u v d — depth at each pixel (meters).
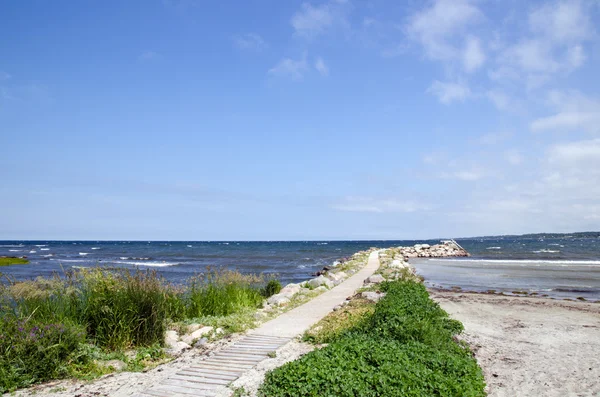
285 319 11.63
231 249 100.31
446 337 8.98
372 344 6.74
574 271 32.94
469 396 5.58
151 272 9.87
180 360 8.12
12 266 34.19
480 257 53.78
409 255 56.59
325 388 5.13
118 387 6.68
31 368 6.90
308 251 86.94
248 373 7.24
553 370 8.45
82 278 9.48
